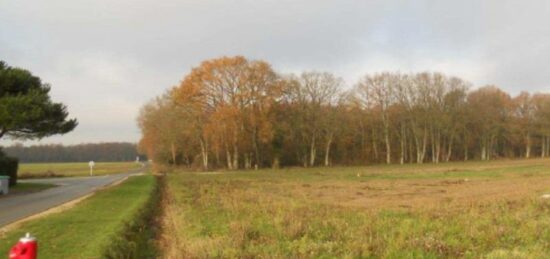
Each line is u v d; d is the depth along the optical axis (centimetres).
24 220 1633
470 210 1739
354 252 1088
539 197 2117
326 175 5088
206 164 7356
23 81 3219
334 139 8450
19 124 2991
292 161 8281
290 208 1880
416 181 3869
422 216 1611
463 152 10131
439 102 8938
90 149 16750
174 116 7412
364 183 3750
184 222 1564
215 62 7219
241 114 7175
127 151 17088
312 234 1304
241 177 4850
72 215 1731
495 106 9869
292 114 7912
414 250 1093
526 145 10600
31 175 5438
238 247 1146
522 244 1176
